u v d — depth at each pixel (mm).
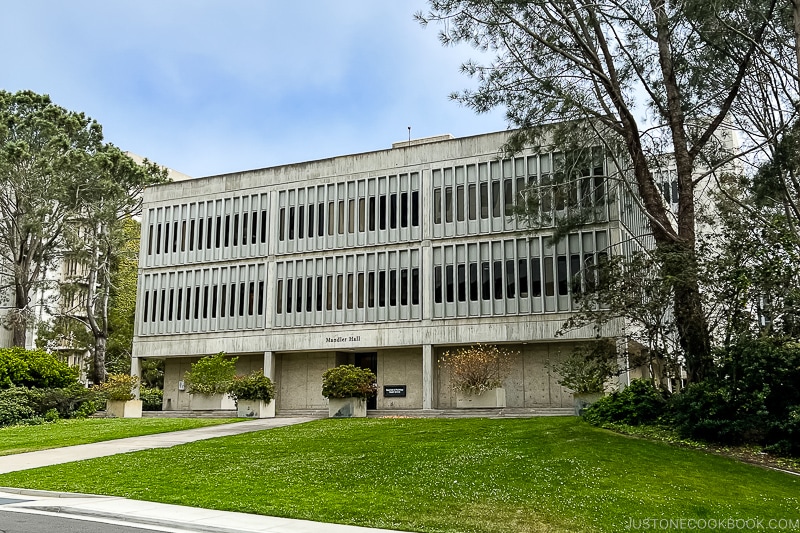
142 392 43219
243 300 41156
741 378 19125
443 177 37719
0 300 50125
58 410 31953
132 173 42719
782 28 22797
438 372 37156
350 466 16281
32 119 40938
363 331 37969
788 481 15266
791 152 22484
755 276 19609
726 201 27547
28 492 14297
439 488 13844
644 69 22766
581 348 24125
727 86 23562
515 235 35406
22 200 40594
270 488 14188
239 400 32062
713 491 13758
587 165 24062
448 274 36750
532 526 11297
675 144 22500
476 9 21219
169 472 16281
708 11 19047
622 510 12180
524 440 18750
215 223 42750
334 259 39406
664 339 21328
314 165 40844
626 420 21188
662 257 20797
